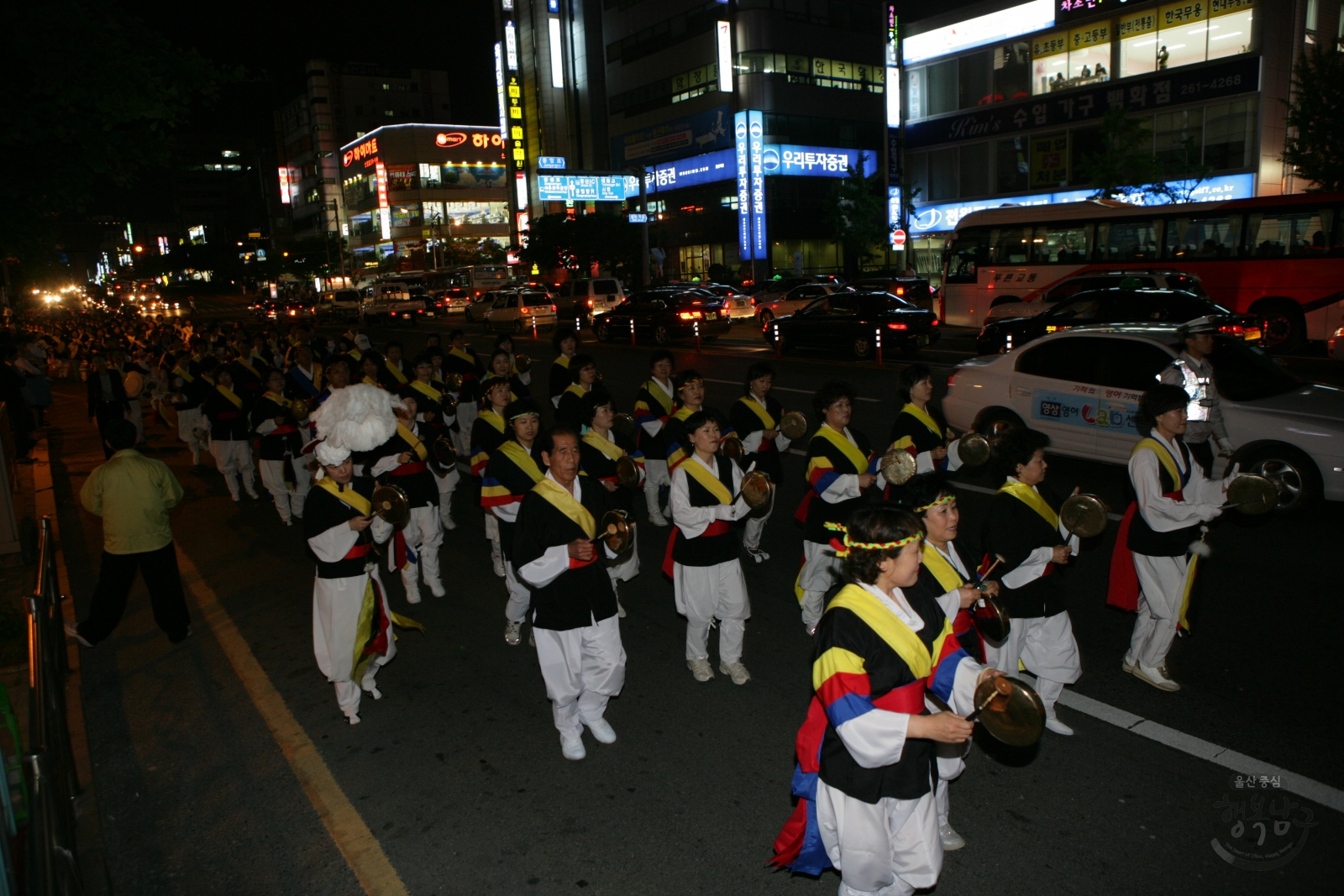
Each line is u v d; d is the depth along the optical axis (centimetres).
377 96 13062
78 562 881
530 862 382
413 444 682
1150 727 463
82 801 440
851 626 274
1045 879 355
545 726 503
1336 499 775
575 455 434
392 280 4772
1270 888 344
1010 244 2347
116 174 700
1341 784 408
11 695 536
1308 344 1836
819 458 530
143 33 652
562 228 5247
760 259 5303
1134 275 1847
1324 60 2591
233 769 471
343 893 369
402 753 478
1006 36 4275
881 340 1939
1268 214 1866
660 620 650
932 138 4694
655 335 2631
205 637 657
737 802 419
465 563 809
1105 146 3597
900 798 280
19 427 1441
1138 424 480
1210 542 745
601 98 6931
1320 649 543
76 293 9406
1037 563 418
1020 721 257
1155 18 3728
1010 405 1009
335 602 483
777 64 5297
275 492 956
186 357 1480
